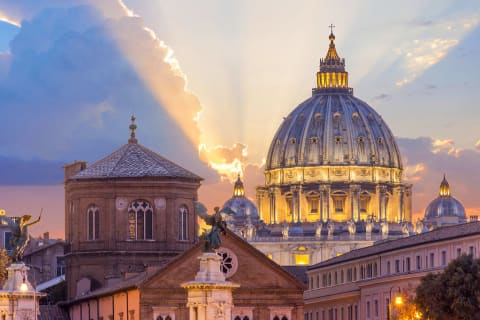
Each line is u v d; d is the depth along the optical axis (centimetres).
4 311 16012
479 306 19138
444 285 19438
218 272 13825
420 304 19712
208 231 13975
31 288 16212
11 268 16200
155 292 19788
